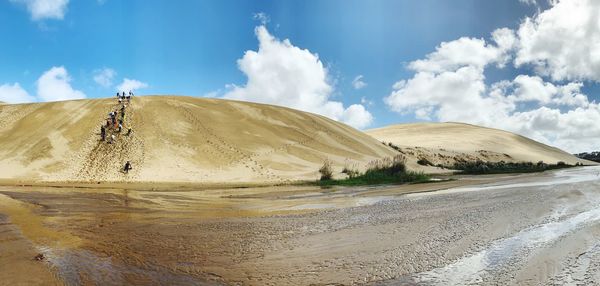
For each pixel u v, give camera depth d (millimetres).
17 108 45906
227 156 38906
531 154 105312
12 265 6566
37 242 8234
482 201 13781
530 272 6133
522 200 13695
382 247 7691
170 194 19672
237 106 56062
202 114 48938
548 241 7863
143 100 49719
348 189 22328
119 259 7008
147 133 40281
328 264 6711
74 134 38562
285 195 19125
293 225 10102
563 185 19641
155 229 9672
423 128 133750
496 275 6035
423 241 8055
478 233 8625
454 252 7230
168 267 6594
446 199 14812
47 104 46719
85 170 31812
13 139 37938
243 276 6172
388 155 56156
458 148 95688
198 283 5855
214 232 9297
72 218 11344
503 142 112875
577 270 6180
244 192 21203
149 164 34062
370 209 12797
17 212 12422
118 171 31953
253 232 9273
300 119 58312
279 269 6492
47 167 32188
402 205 13523
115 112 44094
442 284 5723
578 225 9273
